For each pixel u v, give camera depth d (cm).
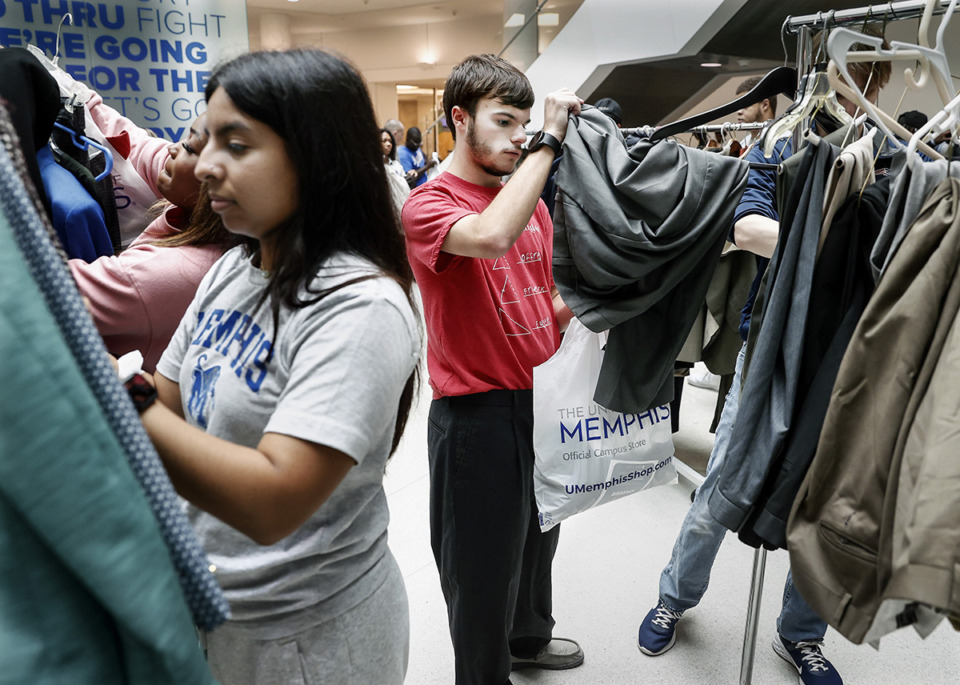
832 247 98
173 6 243
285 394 66
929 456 71
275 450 62
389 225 76
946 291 78
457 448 135
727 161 126
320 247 71
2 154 43
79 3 229
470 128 132
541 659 171
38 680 39
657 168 121
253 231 71
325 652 77
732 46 500
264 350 71
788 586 166
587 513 249
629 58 452
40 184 98
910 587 68
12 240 41
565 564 218
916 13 107
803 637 168
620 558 221
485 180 138
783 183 104
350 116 69
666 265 127
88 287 92
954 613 66
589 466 137
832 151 98
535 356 139
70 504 40
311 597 76
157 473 48
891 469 77
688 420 340
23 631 39
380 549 84
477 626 141
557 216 126
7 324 38
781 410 98
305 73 66
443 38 1242
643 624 182
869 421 81
